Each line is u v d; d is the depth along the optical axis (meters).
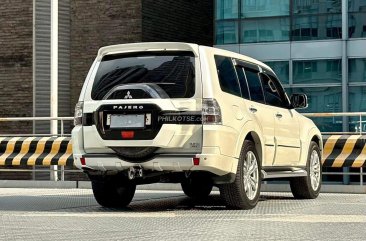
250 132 9.90
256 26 25.94
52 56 17.73
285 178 11.73
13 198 12.14
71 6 24.66
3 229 7.59
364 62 24.73
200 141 9.12
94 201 11.54
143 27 24.25
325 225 7.81
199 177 9.44
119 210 10.00
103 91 9.65
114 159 9.41
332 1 25.11
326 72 25.14
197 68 9.30
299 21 25.47
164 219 8.52
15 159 15.84
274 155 10.62
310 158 11.87
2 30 24.67
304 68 25.41
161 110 9.18
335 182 24.02
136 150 9.27
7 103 24.66
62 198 12.14
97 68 9.87
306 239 6.70
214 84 9.28
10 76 24.62
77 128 9.76
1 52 24.70
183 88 9.26
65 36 24.59
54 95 17.62
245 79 10.18
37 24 24.41
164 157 9.16
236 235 6.98
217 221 8.25
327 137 14.02
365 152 13.73
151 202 11.41
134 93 9.35
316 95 25.30
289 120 11.23
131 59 9.70
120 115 9.37
